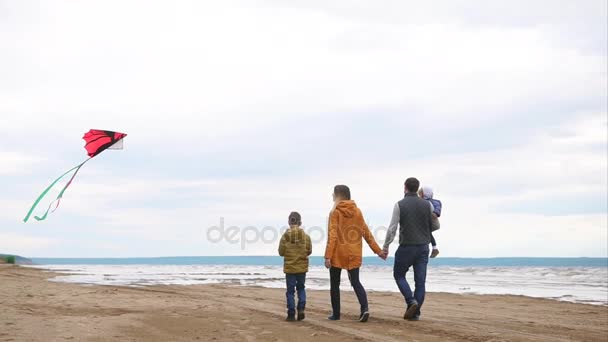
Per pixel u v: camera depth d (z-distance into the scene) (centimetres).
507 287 1997
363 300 700
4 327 591
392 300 1112
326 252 700
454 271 5372
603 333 679
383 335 590
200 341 541
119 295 1058
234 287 1499
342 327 645
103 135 802
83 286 1316
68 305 841
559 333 661
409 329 638
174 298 1026
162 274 2803
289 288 703
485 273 4481
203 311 785
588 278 3178
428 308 970
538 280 2798
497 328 676
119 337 551
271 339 557
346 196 718
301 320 701
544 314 930
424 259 724
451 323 702
